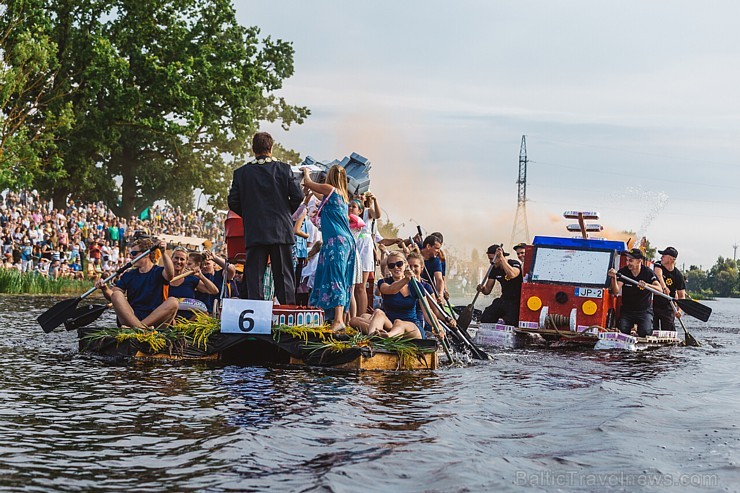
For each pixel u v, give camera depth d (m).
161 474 4.88
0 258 31.02
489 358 11.86
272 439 5.76
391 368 10.08
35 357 10.09
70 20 46.09
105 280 11.23
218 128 48.12
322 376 9.05
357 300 11.93
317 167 13.89
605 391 8.47
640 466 5.27
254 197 10.57
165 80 45.38
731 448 5.83
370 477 4.87
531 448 5.73
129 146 53.34
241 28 49.69
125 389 7.75
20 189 39.94
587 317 15.23
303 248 12.42
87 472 4.91
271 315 10.18
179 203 62.00
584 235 17.89
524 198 85.44
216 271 12.62
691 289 178.88
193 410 6.76
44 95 43.69
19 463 5.06
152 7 47.31
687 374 10.62
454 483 4.78
